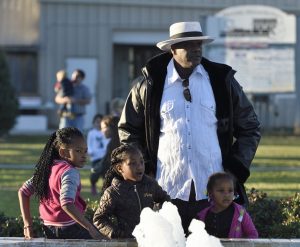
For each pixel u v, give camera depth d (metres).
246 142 11.64
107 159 21.23
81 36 55.12
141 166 11.00
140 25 55.72
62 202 10.45
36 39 54.72
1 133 45.56
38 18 54.69
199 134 11.33
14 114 45.56
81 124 33.22
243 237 11.43
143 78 11.70
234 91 11.53
